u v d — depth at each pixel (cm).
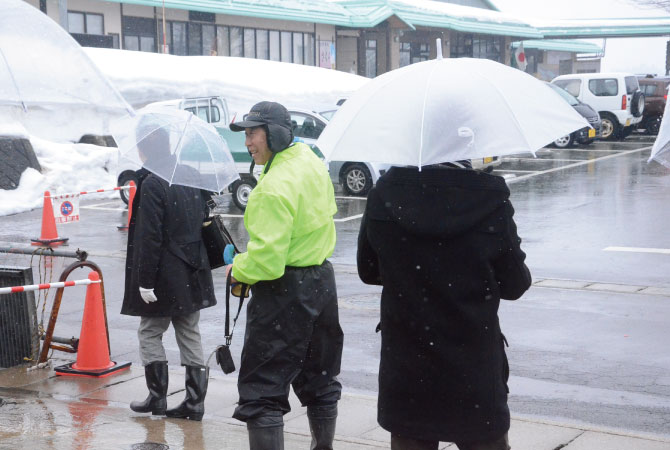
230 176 536
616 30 4797
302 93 2503
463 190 310
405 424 322
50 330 668
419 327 316
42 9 2659
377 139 322
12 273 673
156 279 521
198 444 479
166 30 3180
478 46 4850
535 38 4878
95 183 1895
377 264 345
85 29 2864
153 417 542
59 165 1856
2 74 412
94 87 432
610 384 622
